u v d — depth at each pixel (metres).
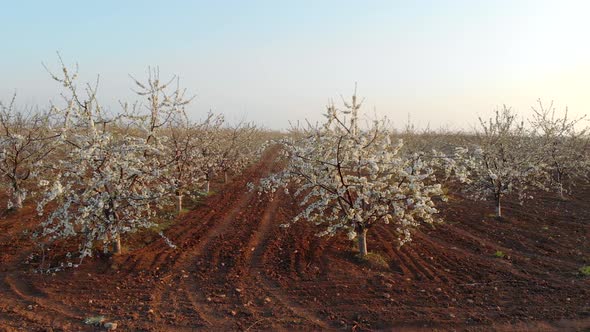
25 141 11.52
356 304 6.40
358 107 7.72
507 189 12.05
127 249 8.94
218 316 6.01
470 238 10.02
